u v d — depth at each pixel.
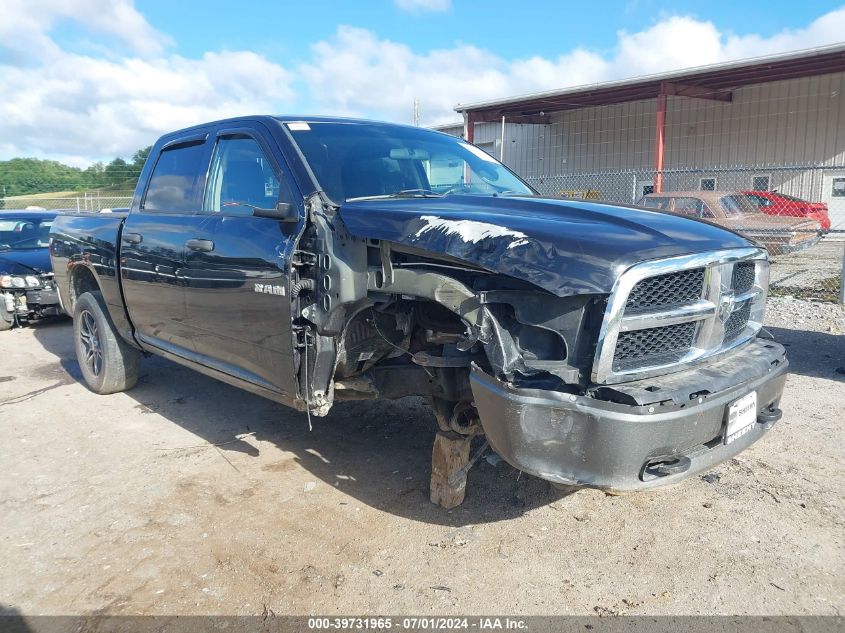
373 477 4.09
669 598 2.86
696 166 23.23
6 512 3.71
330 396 3.52
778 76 19.47
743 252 3.06
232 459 4.39
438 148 4.43
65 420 5.24
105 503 3.79
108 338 5.66
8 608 2.85
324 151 3.82
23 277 8.91
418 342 3.48
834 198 20.80
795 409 5.09
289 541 3.36
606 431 2.53
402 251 3.00
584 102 22.81
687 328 2.86
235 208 4.09
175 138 4.94
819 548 3.20
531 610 2.80
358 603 2.86
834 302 9.83
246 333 3.81
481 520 3.54
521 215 3.01
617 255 2.55
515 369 2.68
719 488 3.82
